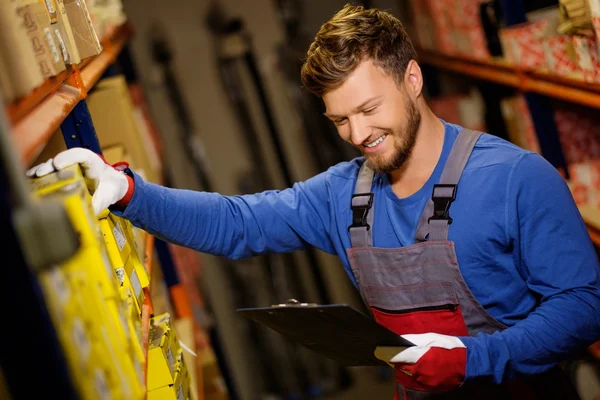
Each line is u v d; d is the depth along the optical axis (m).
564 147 3.19
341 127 1.85
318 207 2.12
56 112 1.46
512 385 1.92
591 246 1.81
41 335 1.01
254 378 5.36
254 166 5.51
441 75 5.04
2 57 1.25
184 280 3.95
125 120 3.07
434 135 1.89
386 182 1.96
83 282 1.16
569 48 2.63
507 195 1.78
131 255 1.87
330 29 1.77
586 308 1.75
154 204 1.88
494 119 3.98
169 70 5.42
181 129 5.43
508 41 3.10
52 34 1.61
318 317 1.64
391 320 1.98
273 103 5.55
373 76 1.74
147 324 1.85
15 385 1.02
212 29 5.46
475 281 1.86
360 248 1.97
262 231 2.12
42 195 1.21
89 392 1.08
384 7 5.05
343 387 5.12
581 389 3.11
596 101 2.47
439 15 4.09
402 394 2.10
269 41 5.52
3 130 0.94
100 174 1.65
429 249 1.86
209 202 2.04
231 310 5.39
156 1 5.40
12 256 0.99
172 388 1.87
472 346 1.74
